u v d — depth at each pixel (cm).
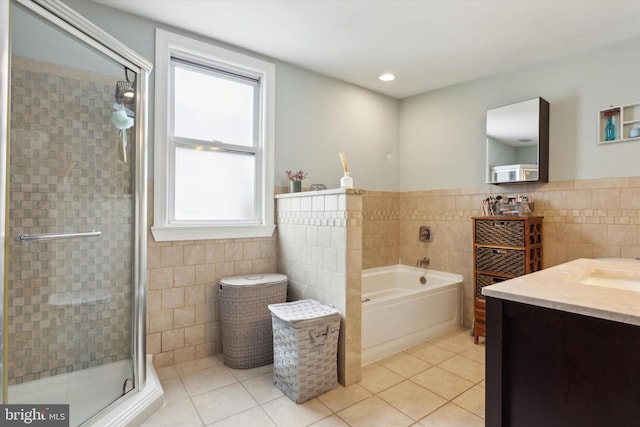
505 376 121
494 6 215
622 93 252
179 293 249
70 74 173
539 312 113
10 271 157
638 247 242
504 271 278
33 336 165
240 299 240
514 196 299
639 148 243
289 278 279
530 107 283
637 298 109
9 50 132
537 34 248
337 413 190
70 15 154
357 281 226
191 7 221
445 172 355
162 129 243
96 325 186
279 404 198
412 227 383
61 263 175
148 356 236
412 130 388
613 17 224
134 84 197
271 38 260
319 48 276
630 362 97
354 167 355
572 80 276
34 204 166
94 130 185
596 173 262
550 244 283
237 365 242
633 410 97
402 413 190
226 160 280
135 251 196
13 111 155
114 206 193
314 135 323
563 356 109
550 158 286
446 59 292
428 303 300
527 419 117
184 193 261
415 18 231
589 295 113
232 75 282
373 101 373
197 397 205
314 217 249
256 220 294
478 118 332
